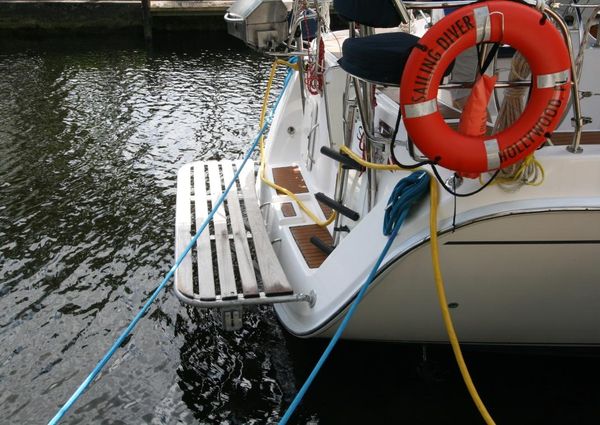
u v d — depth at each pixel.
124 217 5.35
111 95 8.78
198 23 12.86
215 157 6.68
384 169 2.93
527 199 2.51
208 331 3.94
